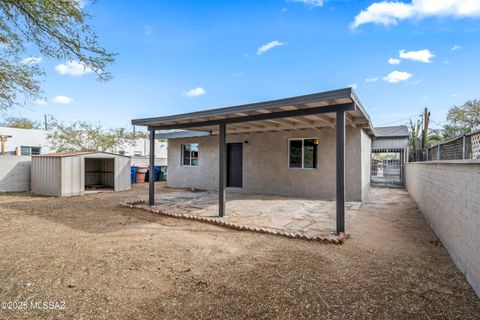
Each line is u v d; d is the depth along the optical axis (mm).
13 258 3850
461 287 3020
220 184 6586
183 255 4027
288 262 3734
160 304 2678
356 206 8016
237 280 3197
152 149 8133
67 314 2488
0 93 5711
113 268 3533
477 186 3008
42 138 18688
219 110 6008
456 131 18719
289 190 10242
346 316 2469
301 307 2617
